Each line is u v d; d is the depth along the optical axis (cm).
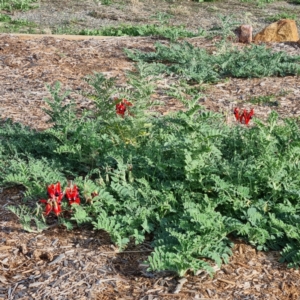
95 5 633
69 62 341
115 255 171
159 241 170
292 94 303
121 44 380
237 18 593
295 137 211
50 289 158
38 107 279
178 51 348
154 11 618
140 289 159
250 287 160
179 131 202
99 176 198
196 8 639
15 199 197
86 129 218
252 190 189
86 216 182
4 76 317
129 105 222
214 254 164
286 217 180
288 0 688
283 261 170
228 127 228
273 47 383
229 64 334
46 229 182
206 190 189
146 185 190
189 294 157
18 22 543
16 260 169
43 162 211
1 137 236
